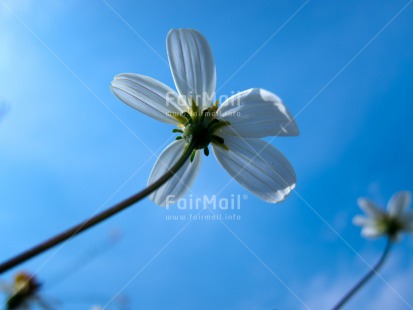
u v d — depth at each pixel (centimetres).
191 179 14
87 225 8
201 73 14
